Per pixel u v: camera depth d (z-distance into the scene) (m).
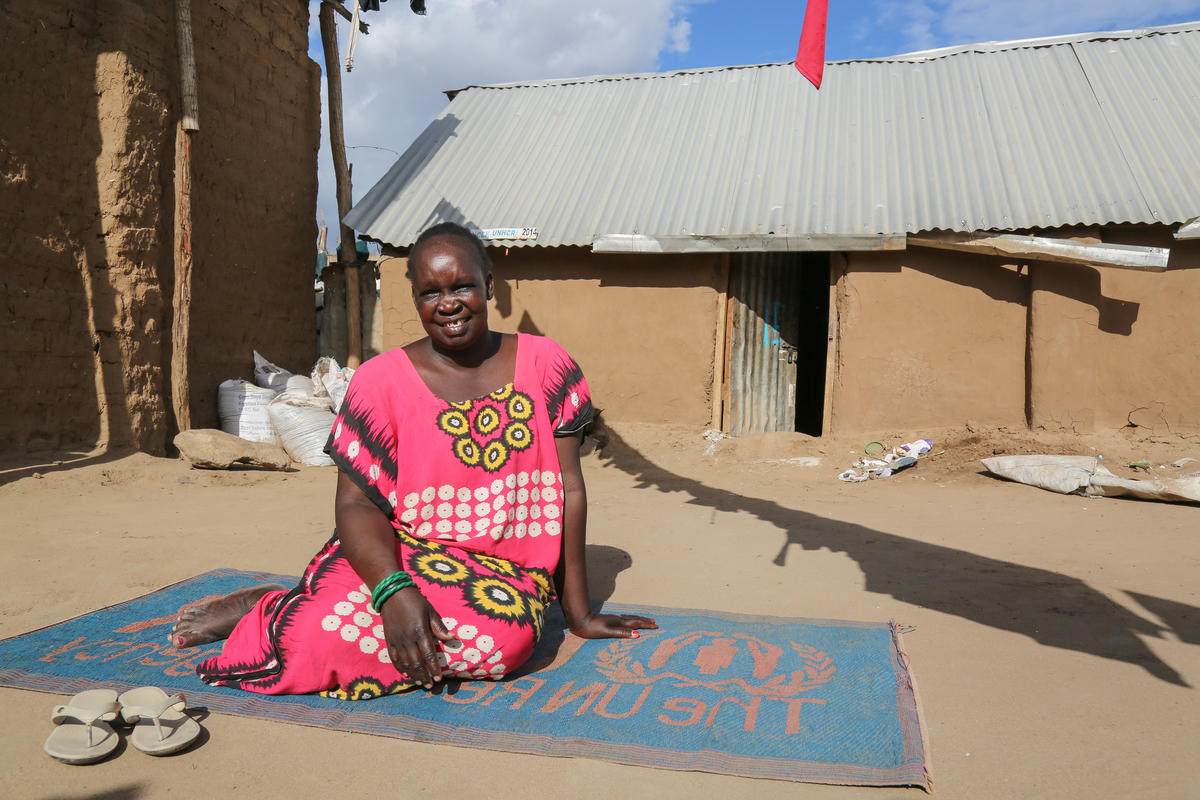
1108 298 7.82
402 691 2.70
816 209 8.56
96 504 5.71
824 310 11.15
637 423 9.05
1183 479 6.14
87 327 7.43
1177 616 3.46
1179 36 9.55
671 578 4.14
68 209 7.28
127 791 2.09
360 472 2.77
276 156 9.80
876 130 9.39
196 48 8.41
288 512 5.64
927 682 2.78
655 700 2.60
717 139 9.85
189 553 4.45
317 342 11.31
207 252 8.60
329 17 10.28
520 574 2.90
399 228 9.56
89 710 2.29
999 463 7.08
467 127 10.91
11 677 2.76
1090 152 8.42
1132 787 2.09
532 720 2.47
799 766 2.19
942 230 7.98
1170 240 7.71
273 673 2.68
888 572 4.24
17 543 4.54
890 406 8.33
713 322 8.84
